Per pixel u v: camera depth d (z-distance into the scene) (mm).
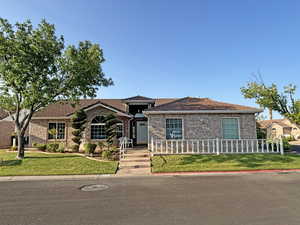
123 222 4457
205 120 15219
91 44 14547
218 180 8633
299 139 39719
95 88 15492
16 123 13625
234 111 14906
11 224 4438
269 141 15445
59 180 8969
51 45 13148
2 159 12797
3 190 7316
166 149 14266
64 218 4727
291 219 4523
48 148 16594
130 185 7930
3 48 11727
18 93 13430
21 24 12312
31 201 6023
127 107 19953
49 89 13516
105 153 13500
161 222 4426
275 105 19750
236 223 4328
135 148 16453
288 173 9953
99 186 7816
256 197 6184
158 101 24078
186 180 8711
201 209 5203
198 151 13969
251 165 11406
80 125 16797
